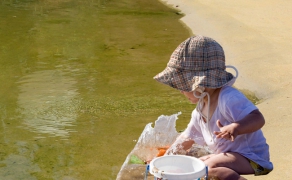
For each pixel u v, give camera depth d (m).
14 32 7.79
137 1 10.47
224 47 6.70
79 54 6.62
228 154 2.78
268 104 4.69
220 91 2.77
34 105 4.87
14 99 5.03
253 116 2.62
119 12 9.42
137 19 8.84
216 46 2.77
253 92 5.11
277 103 4.67
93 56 6.53
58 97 5.07
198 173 2.37
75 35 7.66
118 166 3.67
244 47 6.57
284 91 4.96
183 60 2.76
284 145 3.71
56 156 3.85
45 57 6.48
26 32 7.81
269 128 4.09
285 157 3.52
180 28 8.18
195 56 2.74
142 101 4.98
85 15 9.12
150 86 5.42
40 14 9.14
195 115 3.07
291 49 6.33
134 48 6.94
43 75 5.76
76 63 6.22
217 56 2.75
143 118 4.57
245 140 2.79
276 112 4.43
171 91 5.27
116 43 7.20
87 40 7.36
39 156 3.85
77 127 4.38
